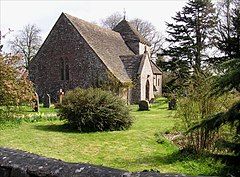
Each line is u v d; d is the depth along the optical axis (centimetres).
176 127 1141
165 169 880
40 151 1095
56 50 3725
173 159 986
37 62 3819
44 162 282
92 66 3512
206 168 861
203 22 4119
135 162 963
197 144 1007
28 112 2180
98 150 1136
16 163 293
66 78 3694
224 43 2075
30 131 1502
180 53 4188
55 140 1304
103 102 1569
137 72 3762
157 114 2452
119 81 3319
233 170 713
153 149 1153
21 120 1747
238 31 2011
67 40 3666
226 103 913
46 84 3781
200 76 994
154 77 4828
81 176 250
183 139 1197
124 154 1074
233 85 673
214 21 3841
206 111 977
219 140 732
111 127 1573
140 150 1138
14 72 1492
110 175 241
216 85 694
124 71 3756
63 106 1572
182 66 4094
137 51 4641
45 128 1606
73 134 1454
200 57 4106
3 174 297
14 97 1484
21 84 1528
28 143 1227
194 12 4188
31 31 5847
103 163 952
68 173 258
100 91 1616
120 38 4588
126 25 4756
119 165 928
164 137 1395
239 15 2166
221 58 2078
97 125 1540
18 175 285
